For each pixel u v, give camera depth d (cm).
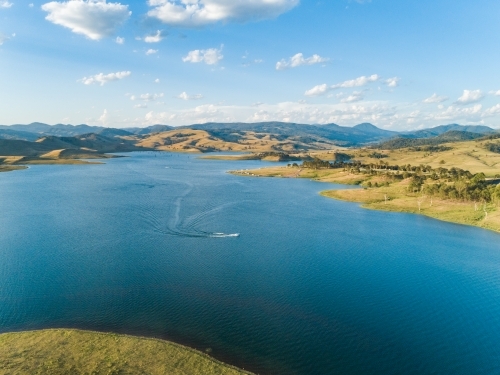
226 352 5616
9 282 7919
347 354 5731
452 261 10144
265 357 5538
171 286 7950
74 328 6116
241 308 7081
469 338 6288
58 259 9369
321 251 10862
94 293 7475
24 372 4766
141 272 8688
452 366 5516
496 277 9000
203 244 11188
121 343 5538
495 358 5725
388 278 8881
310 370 5288
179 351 5388
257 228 13400
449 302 7631
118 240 11194
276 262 9788
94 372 4800
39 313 6619
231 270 9062
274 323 6569
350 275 9025
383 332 6419
